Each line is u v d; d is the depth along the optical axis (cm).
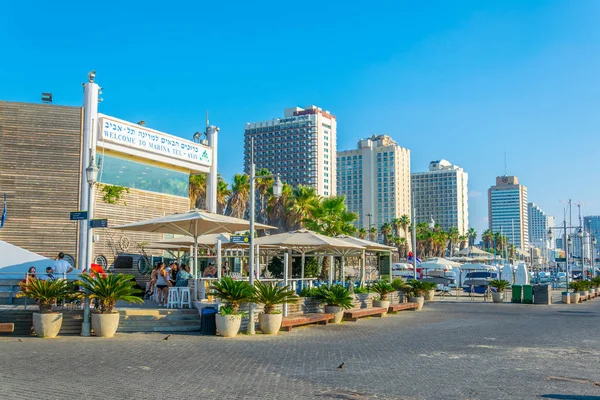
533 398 956
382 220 19862
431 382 1085
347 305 2350
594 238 7262
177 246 2944
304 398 931
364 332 1989
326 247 2775
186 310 1958
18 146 2889
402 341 1739
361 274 3606
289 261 3047
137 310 1900
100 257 3059
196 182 4844
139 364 1223
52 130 2945
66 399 888
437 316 2725
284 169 18150
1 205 2838
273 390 988
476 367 1269
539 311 3122
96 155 3044
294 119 18188
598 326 2269
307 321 2100
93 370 1141
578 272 10794
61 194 2931
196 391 965
